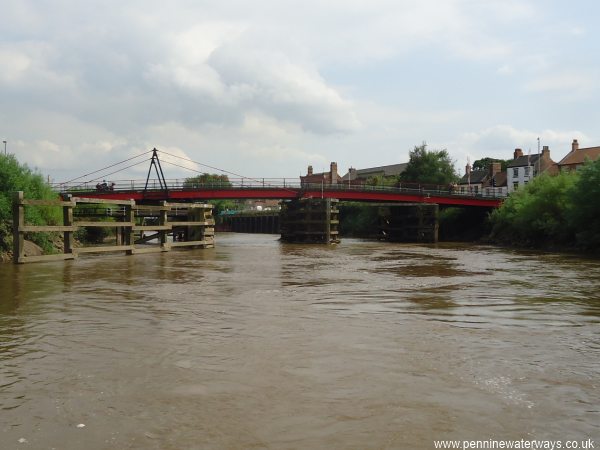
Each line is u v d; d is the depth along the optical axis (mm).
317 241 61156
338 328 11836
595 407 7062
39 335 11117
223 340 10656
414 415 6758
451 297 16781
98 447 5859
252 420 6594
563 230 48219
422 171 94312
